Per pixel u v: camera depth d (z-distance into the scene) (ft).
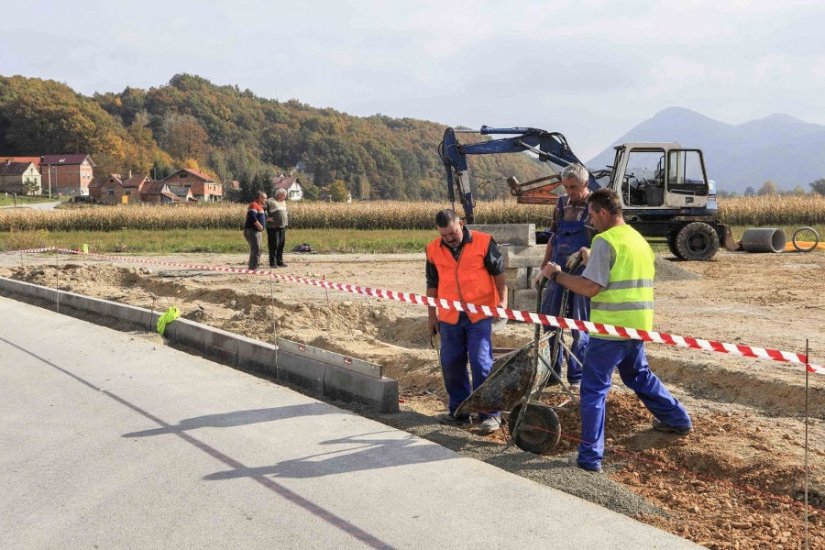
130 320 36.83
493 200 140.36
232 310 41.50
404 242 96.32
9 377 25.63
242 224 143.64
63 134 545.03
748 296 45.34
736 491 16.57
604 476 16.88
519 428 19.24
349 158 604.08
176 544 13.33
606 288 17.53
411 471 16.61
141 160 549.54
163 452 17.99
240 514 14.51
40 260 73.31
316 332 35.09
